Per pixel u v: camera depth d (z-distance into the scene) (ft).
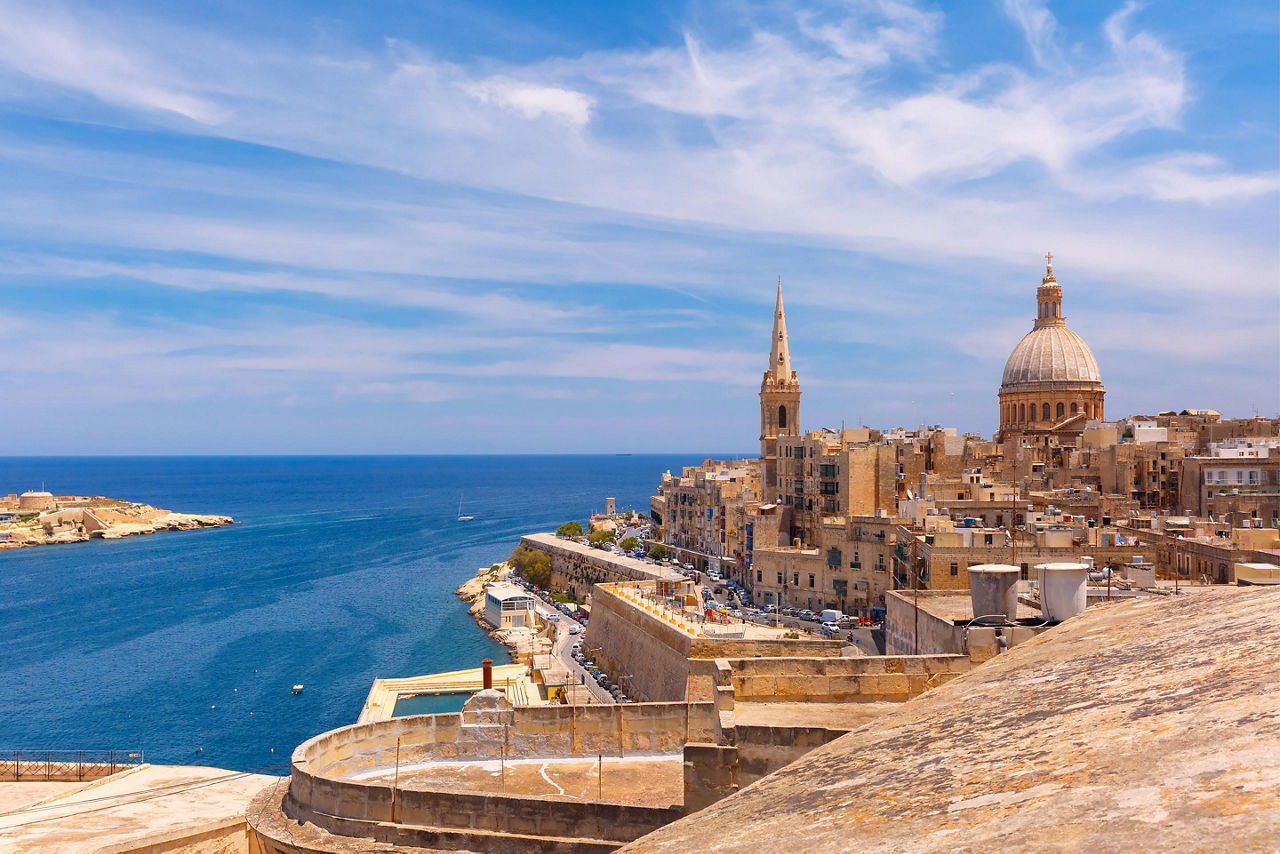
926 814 19.88
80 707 349.20
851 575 403.95
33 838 87.86
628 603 331.98
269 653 433.48
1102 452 488.85
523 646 421.18
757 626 316.60
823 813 22.85
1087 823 16.01
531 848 54.90
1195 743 18.81
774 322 585.63
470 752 75.15
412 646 447.01
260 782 116.06
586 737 75.72
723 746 53.83
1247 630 29.25
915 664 62.95
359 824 58.75
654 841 26.27
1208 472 432.66
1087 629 43.24
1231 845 13.23
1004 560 310.45
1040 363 594.24
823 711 59.26
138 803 104.42
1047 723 24.90
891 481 450.30
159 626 496.64
